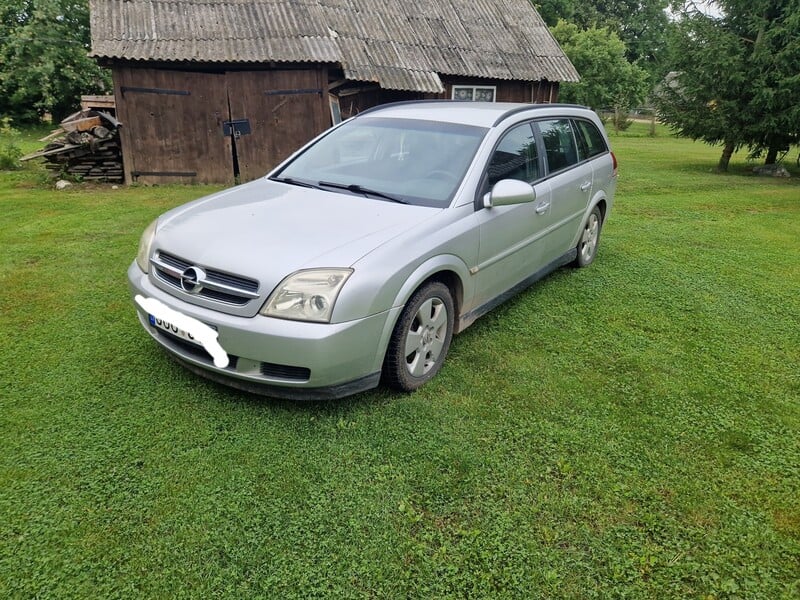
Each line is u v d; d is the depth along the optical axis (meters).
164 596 1.92
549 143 4.52
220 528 2.21
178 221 3.23
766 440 2.95
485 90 13.93
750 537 2.30
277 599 1.93
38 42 24.16
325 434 2.79
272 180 3.93
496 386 3.33
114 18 9.85
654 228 7.62
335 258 2.75
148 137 9.86
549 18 37.69
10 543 2.09
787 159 17.66
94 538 2.13
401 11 13.50
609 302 4.77
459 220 3.32
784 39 12.80
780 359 3.88
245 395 3.09
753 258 6.29
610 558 2.16
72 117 11.09
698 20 14.09
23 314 4.05
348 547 2.15
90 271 4.99
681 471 2.68
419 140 3.87
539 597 1.98
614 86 34.03
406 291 2.92
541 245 4.39
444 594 1.97
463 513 2.34
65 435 2.71
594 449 2.79
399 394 3.19
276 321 2.64
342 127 4.32
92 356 3.46
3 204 7.79
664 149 21.00
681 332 4.25
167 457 2.59
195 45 9.80
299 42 10.23
